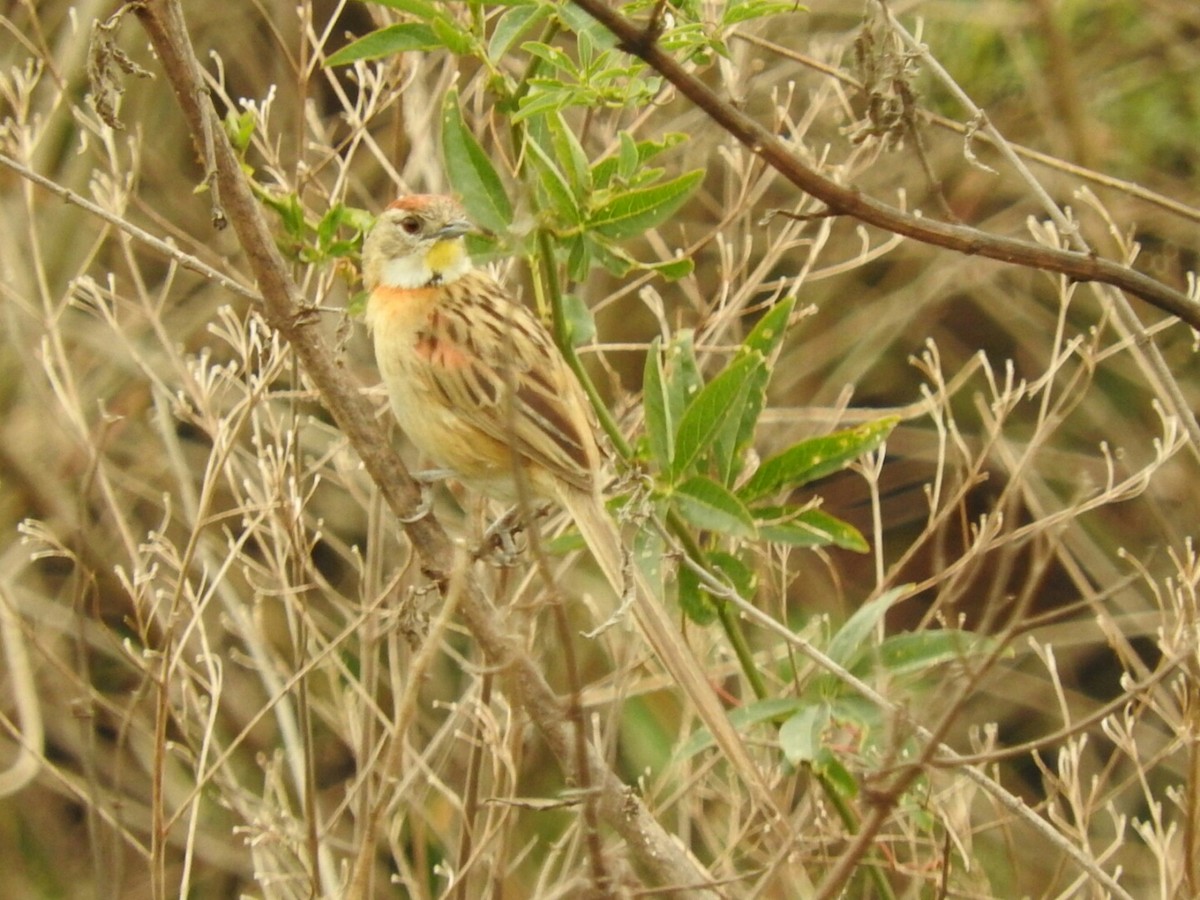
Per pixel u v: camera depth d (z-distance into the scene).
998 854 12.97
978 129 8.54
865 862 8.93
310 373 8.14
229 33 14.91
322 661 10.87
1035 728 15.18
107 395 14.48
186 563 9.22
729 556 8.89
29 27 14.82
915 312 15.91
